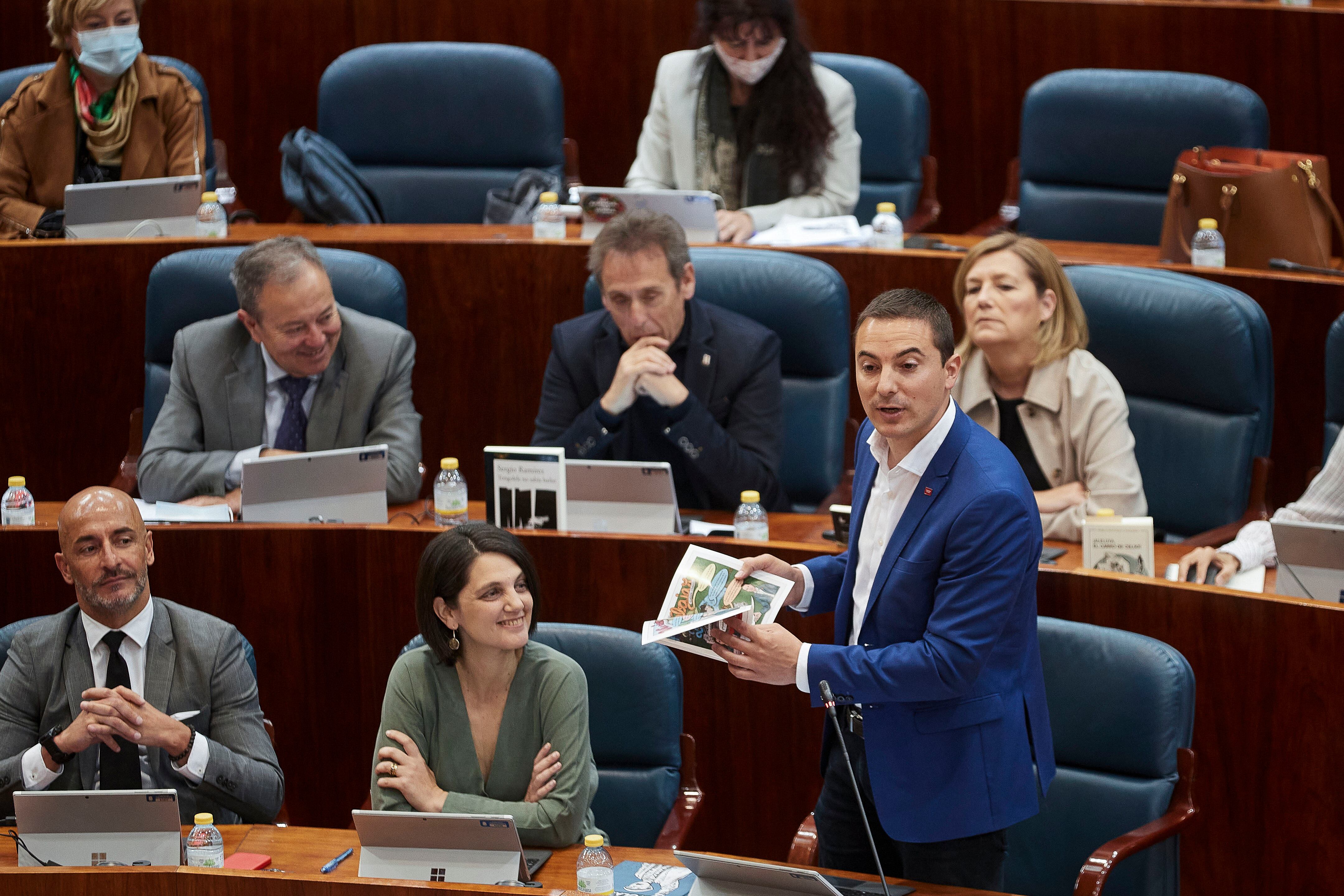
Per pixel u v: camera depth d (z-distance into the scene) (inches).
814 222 689.0
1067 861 412.5
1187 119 726.5
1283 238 638.5
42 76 708.0
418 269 671.1
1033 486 550.9
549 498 498.6
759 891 339.9
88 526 426.0
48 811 363.9
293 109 866.1
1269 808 433.4
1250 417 563.2
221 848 381.4
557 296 666.2
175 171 714.2
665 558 482.0
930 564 339.3
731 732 483.5
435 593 391.2
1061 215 756.0
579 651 430.9
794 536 525.0
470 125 785.6
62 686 433.1
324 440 566.3
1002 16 823.7
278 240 554.6
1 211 699.4
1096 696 408.8
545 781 390.6
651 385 530.6
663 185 735.1
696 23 717.9
